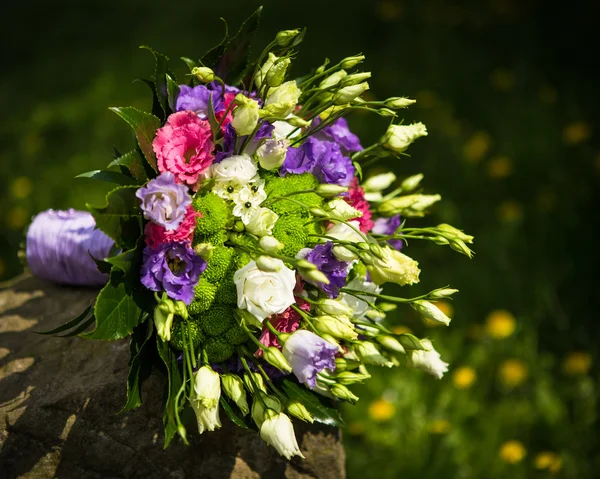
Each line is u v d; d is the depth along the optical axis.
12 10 3.76
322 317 1.37
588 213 2.40
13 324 1.58
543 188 2.50
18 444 1.44
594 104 2.90
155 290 1.36
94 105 2.83
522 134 2.72
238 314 1.38
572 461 1.82
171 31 3.37
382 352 1.46
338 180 1.44
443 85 2.95
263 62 1.52
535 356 1.96
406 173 2.54
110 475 1.47
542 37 3.30
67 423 1.45
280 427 1.35
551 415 1.87
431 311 1.40
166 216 1.34
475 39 3.30
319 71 1.51
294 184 1.43
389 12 3.42
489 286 2.16
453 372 1.93
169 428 1.34
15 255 2.31
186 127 1.38
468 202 2.46
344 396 1.40
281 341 1.36
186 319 1.39
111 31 3.49
